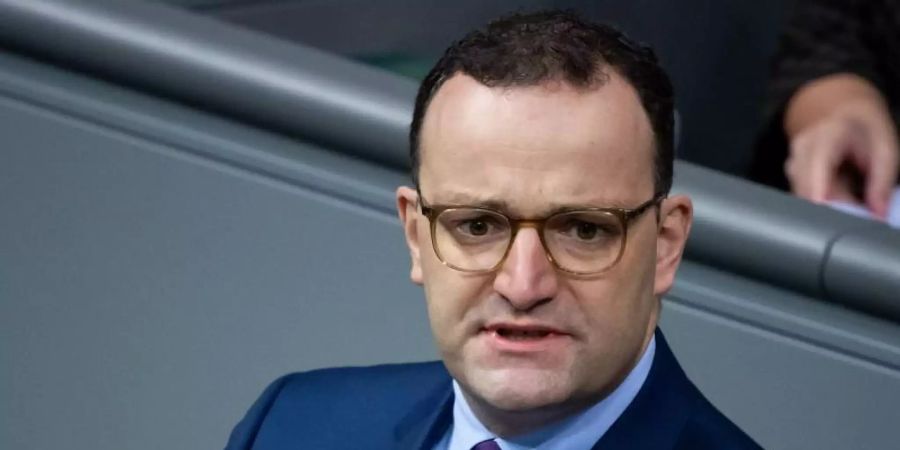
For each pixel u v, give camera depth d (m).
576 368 4.54
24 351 7.26
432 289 4.62
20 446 7.27
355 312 6.88
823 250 6.50
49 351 7.23
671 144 4.68
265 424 5.78
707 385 6.52
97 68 7.25
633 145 4.52
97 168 7.20
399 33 10.96
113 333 7.15
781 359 6.47
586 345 4.54
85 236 7.19
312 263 6.94
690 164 7.01
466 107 4.50
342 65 7.17
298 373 5.90
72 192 7.21
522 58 4.49
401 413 5.54
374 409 5.61
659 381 5.05
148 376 7.11
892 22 9.82
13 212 7.27
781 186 10.03
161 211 7.11
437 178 4.55
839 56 9.91
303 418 5.72
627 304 4.58
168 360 7.08
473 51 4.55
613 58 4.54
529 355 4.52
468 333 4.57
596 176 4.46
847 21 9.98
